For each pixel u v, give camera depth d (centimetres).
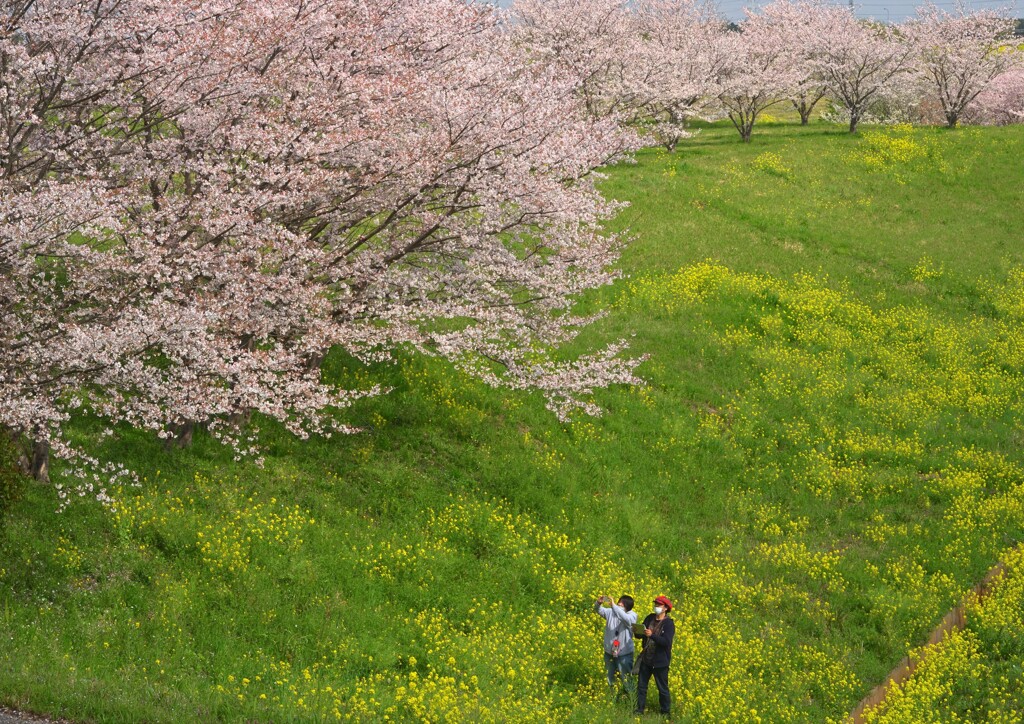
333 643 1345
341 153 1680
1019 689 1475
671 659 1426
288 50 1684
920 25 5669
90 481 1530
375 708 1191
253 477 1670
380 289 1780
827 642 1573
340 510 1655
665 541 1847
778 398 2444
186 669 1213
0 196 1323
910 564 1827
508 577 1617
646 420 2238
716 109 5209
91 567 1366
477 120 1702
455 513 1731
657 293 2906
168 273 1441
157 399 1489
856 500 2070
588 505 1888
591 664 1403
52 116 1587
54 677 1088
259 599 1392
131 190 1489
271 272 1636
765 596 1677
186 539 1460
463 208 1772
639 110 4828
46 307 1480
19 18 1450
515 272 1853
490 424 2055
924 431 2367
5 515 1375
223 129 1606
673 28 5344
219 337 1519
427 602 1502
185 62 1516
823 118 5894
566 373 1950
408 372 2116
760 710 1347
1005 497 2059
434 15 1914
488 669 1339
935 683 1448
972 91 5756
